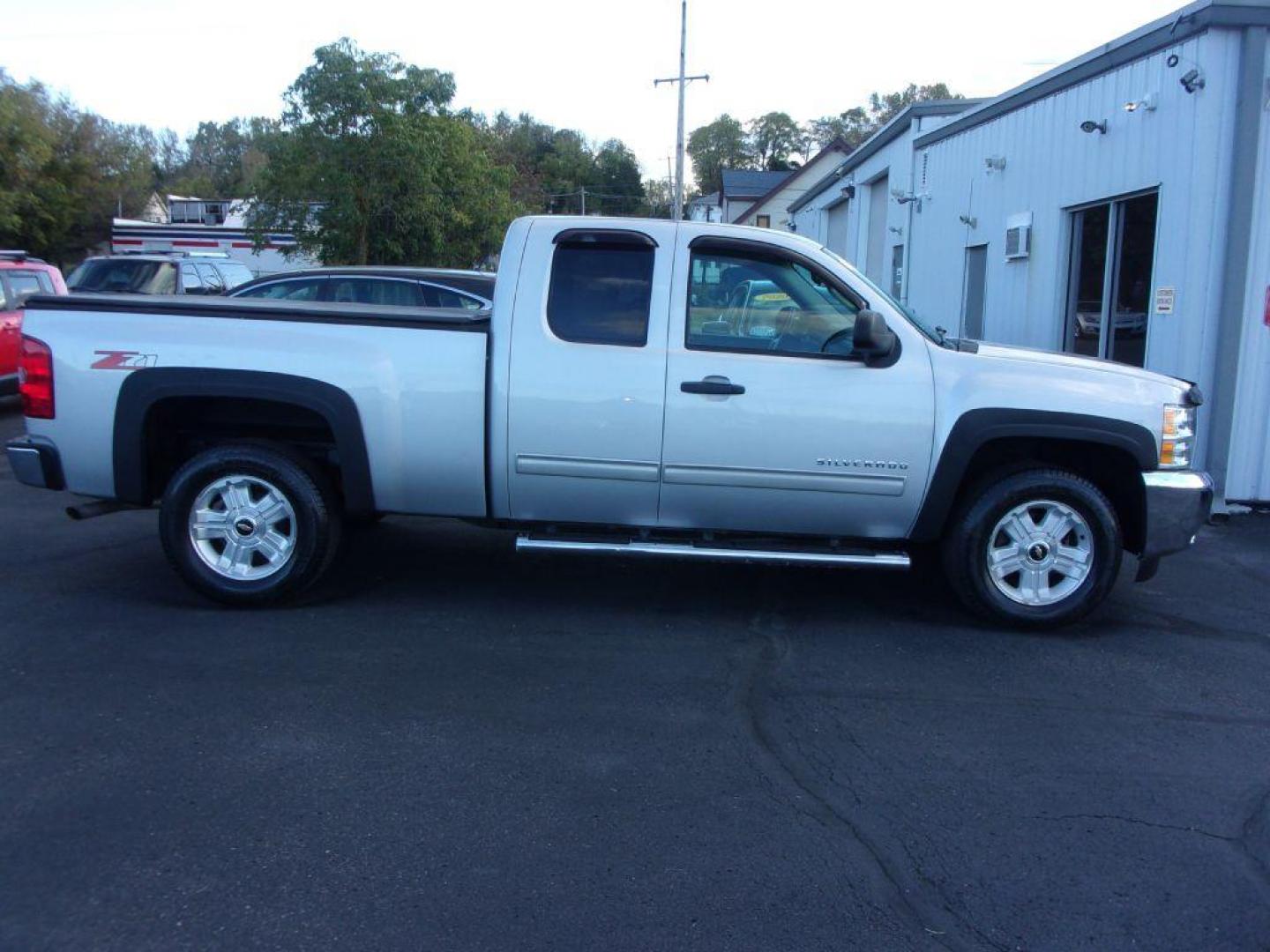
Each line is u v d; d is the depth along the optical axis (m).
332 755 4.39
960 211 14.62
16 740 4.45
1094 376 5.95
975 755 4.54
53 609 6.11
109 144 37.44
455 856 3.68
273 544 6.08
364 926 3.29
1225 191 9.00
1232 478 9.40
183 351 5.90
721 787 4.21
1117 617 6.49
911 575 7.27
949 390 5.84
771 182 67.12
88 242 38.59
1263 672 5.60
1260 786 4.32
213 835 3.77
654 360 5.81
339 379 5.86
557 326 5.86
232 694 4.97
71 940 3.19
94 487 6.06
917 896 3.53
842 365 5.83
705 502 5.95
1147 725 4.89
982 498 5.98
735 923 3.36
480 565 7.23
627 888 3.53
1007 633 6.11
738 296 5.91
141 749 4.39
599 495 5.96
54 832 3.76
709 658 5.59
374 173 23.69
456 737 4.58
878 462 5.85
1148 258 10.07
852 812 4.05
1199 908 3.50
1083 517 5.97
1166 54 9.45
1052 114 11.75
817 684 5.29
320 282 11.34
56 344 5.96
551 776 4.27
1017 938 3.32
